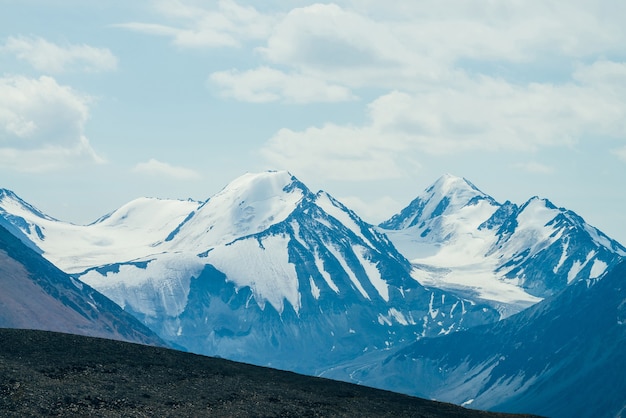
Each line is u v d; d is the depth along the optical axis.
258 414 131.25
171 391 135.38
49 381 129.75
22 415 116.94
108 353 147.38
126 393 131.00
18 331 150.12
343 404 142.62
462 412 150.88
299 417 133.12
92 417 119.56
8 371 130.62
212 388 139.75
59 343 147.88
